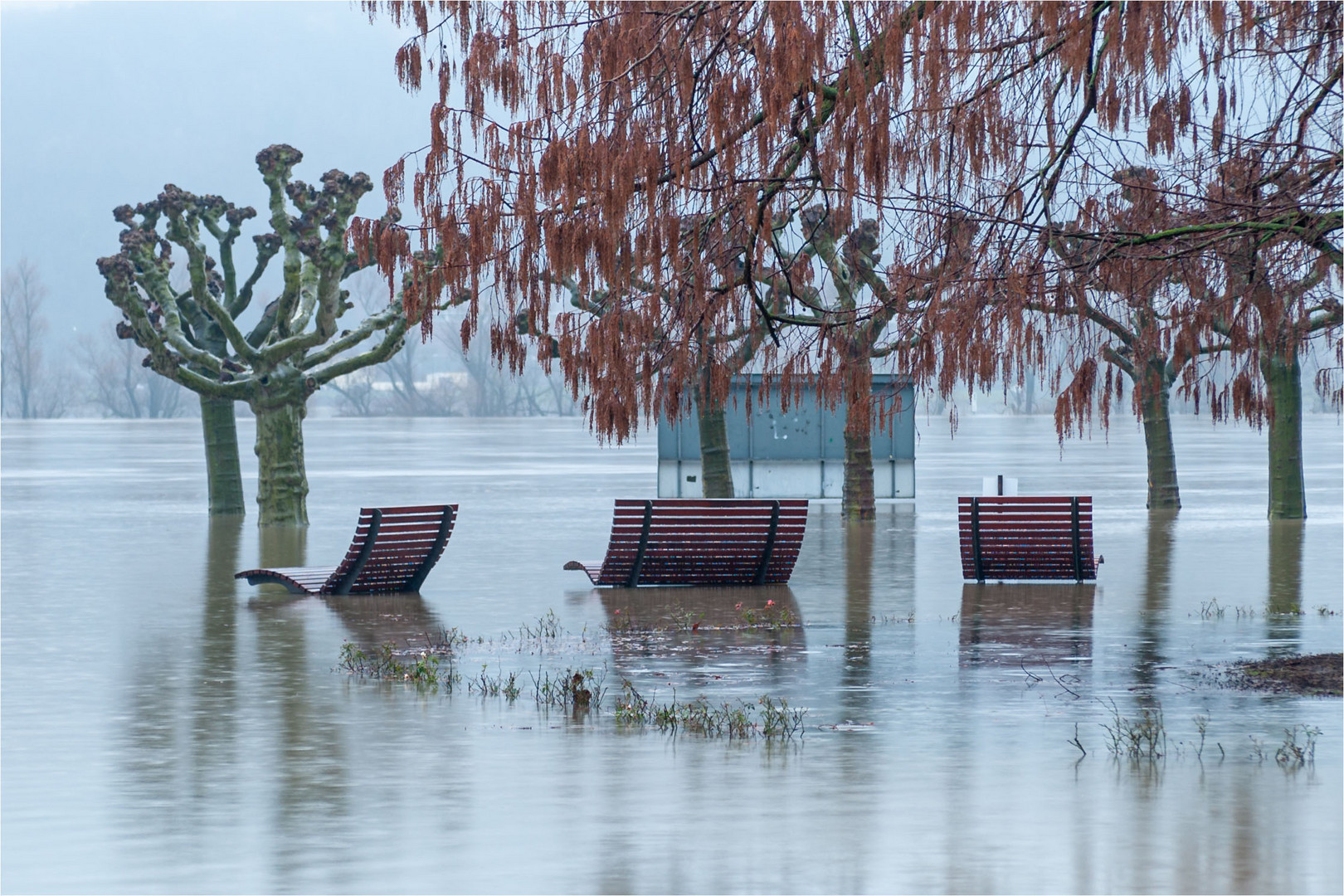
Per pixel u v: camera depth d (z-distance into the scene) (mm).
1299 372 111312
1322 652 53344
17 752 38219
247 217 119875
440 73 38844
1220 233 38094
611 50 37562
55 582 77125
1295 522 110750
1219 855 28156
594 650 54750
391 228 39156
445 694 46250
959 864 27828
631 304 38062
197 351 108812
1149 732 39562
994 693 45938
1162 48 34781
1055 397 37594
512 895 26375
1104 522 112438
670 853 28766
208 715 43125
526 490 148250
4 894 26656
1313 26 38688
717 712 43125
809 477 126625
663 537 73688
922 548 92750
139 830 30875
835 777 34969
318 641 57188
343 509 125188
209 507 122438
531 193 37875
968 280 36844
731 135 37219
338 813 32031
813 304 40031
